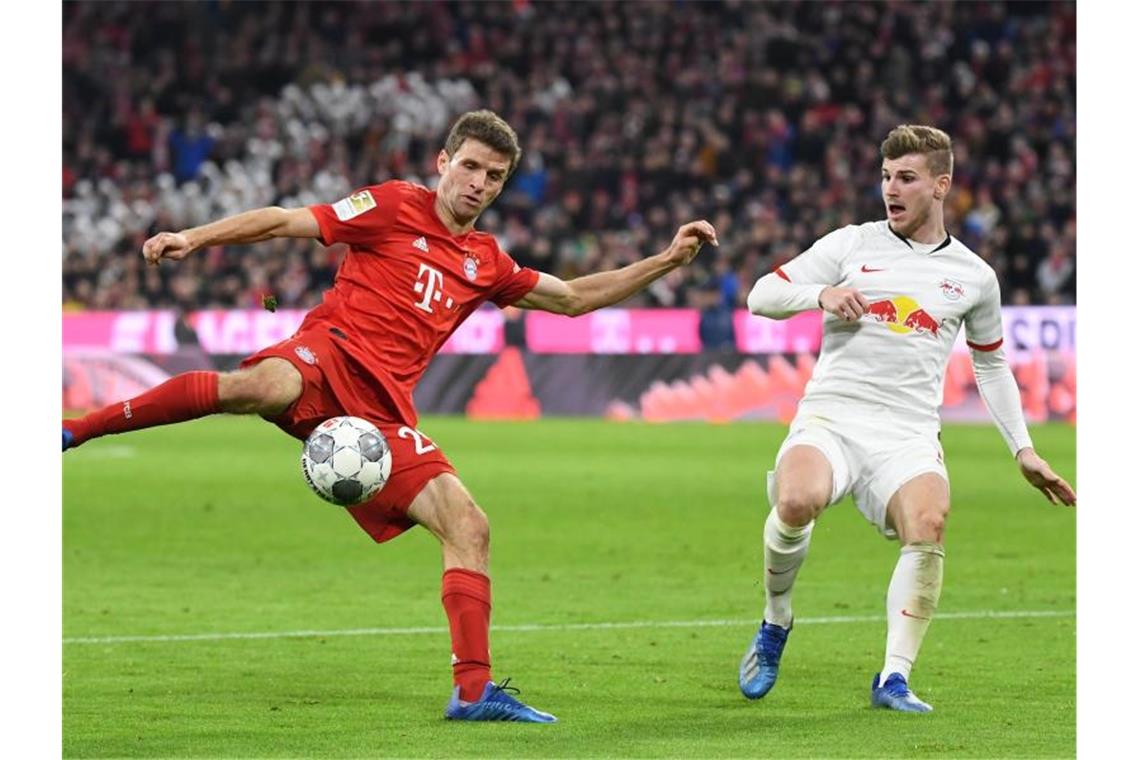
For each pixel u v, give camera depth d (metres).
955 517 34.47
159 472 43.91
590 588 25.11
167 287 73.00
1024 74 85.19
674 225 77.88
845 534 32.19
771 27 89.12
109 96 87.31
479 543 15.51
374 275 15.97
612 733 14.70
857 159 82.31
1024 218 73.88
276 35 91.25
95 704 16.11
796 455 16.33
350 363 15.82
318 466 15.20
